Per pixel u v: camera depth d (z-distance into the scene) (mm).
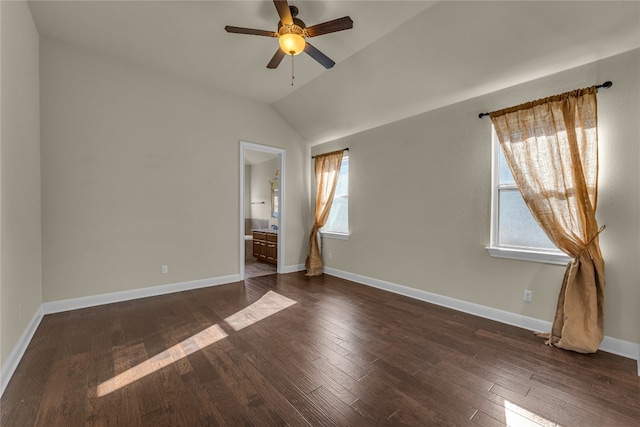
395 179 3990
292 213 5266
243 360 2215
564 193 2477
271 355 2291
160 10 2635
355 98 3930
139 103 3652
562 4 2127
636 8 1982
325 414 1639
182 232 4008
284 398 1774
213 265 4301
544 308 2676
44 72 3059
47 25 2873
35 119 2861
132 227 3623
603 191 2355
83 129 3291
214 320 2998
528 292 2773
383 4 2484
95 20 2785
